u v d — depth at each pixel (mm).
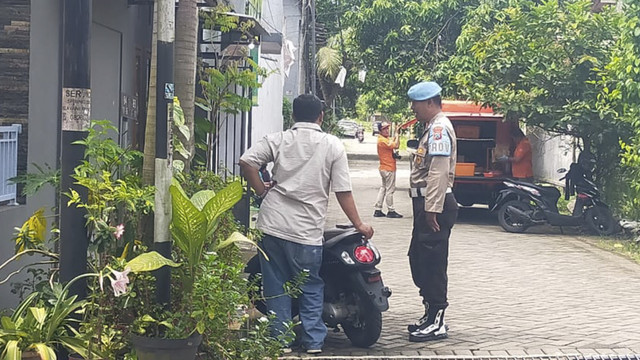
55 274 5871
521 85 16812
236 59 11961
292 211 7090
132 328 5180
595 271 11711
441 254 7711
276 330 6984
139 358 5102
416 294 10008
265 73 9656
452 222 7703
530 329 8242
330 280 7566
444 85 22438
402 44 23703
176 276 5523
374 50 23953
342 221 17766
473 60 21438
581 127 15797
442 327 7812
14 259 5836
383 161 18344
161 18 5395
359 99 42781
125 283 4918
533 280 10969
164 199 5391
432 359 7012
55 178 6508
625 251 13680
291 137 7203
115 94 10016
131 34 10664
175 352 5070
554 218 15742
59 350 5336
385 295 7379
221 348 5441
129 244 5578
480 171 18000
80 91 5246
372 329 7320
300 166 7133
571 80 16172
